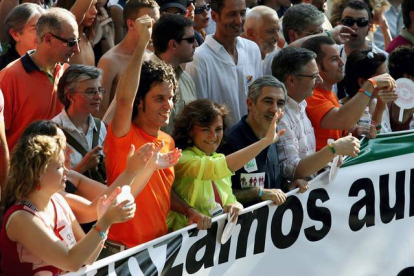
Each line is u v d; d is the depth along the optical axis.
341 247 10.08
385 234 10.43
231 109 11.95
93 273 7.21
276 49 13.53
